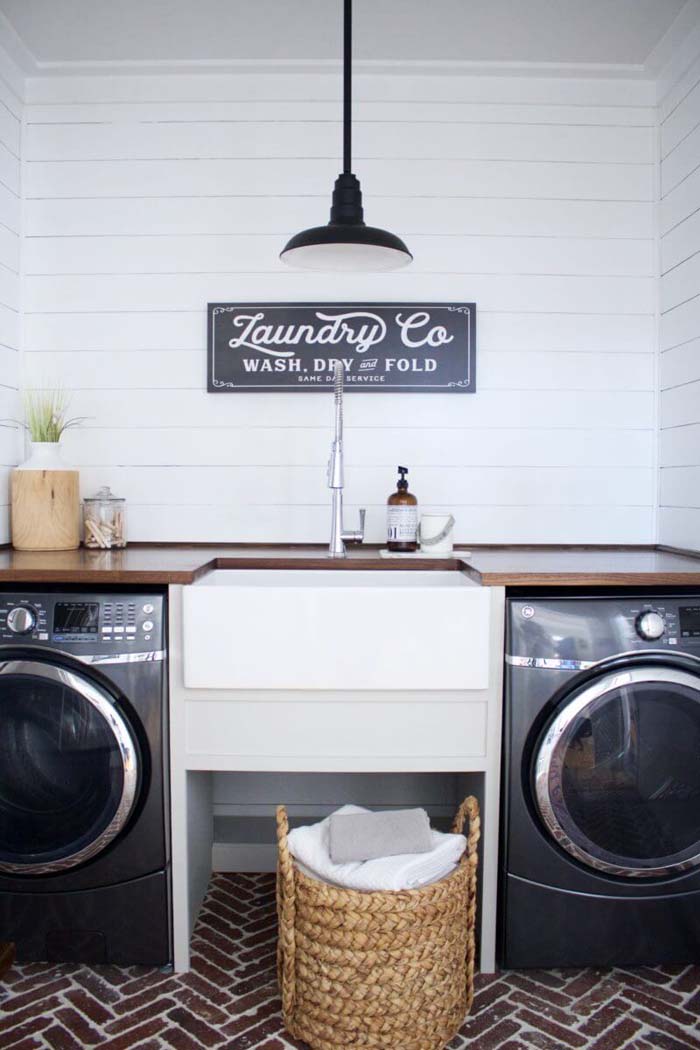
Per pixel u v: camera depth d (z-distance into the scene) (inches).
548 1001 83.5
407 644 85.7
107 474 118.6
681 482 111.3
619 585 87.5
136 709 85.4
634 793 85.1
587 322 119.0
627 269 119.0
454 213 117.9
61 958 87.2
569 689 86.1
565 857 86.5
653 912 86.9
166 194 117.6
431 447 118.6
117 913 86.6
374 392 117.8
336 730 87.0
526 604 85.7
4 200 111.6
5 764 84.7
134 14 102.7
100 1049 75.3
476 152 117.8
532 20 104.4
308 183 117.4
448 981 76.9
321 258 97.1
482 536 119.3
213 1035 77.6
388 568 100.2
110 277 117.7
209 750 87.2
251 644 85.7
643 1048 76.3
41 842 85.4
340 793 116.7
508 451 119.0
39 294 117.8
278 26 105.6
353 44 110.0
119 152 117.3
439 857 79.4
